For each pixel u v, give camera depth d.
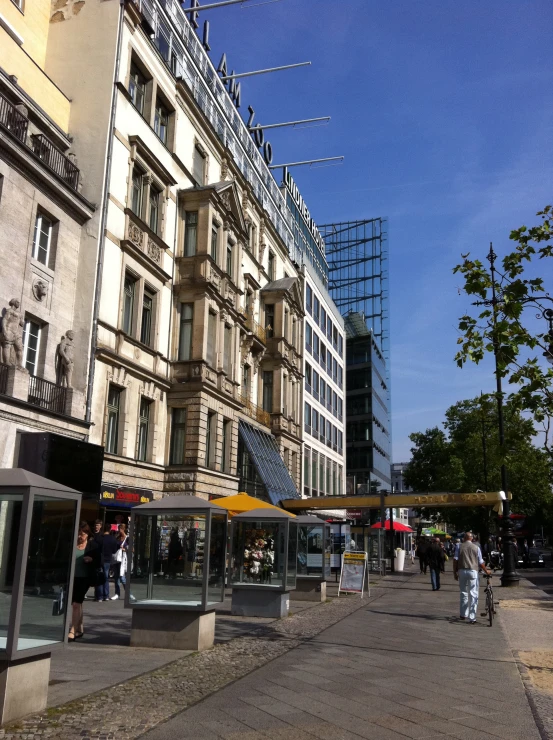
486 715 7.02
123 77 24.89
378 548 35.03
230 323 32.69
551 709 7.30
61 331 21.20
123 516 24.19
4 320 17.80
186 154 30.53
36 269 19.88
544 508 69.00
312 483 52.50
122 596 18.95
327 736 6.19
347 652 10.73
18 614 6.13
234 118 38.97
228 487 31.45
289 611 16.92
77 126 23.84
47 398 20.03
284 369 43.31
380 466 88.19
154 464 26.56
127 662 9.29
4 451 17.23
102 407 22.70
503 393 10.48
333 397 62.09
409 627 14.15
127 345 24.64
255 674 8.79
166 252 28.23
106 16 24.66
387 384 97.62
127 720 6.45
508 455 10.65
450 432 68.31
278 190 48.53
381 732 6.36
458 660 10.24
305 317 52.72
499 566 44.34
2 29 21.27
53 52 24.72
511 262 10.66
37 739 5.75
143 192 26.55
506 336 10.19
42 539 6.51
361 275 102.44
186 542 10.71
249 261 38.94
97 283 22.23
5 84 19.73
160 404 27.45
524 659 10.41
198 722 6.49
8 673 6.18
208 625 10.88
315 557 20.45
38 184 19.89
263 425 39.78
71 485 19.44
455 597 21.91
